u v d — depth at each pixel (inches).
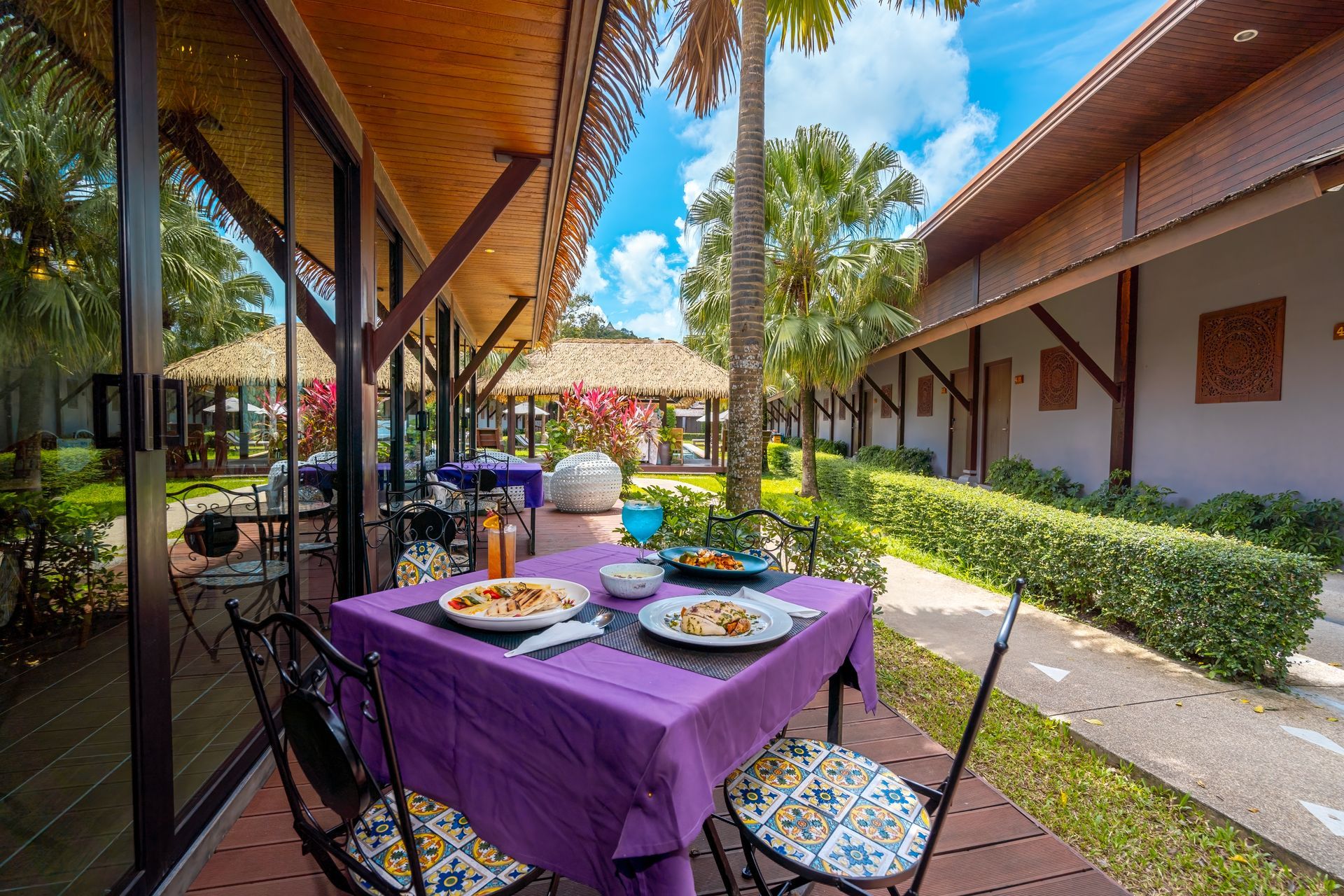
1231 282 234.7
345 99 112.7
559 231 173.6
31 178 45.6
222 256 73.7
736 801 55.9
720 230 358.6
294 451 95.3
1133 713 113.4
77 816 50.0
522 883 46.7
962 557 226.8
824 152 352.5
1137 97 263.6
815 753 63.1
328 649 38.9
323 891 60.9
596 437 414.3
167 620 59.7
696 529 136.9
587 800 43.3
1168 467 261.6
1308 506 202.7
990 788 85.0
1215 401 240.5
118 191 53.4
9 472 44.2
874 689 72.1
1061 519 179.0
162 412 58.9
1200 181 276.1
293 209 91.6
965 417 446.9
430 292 132.6
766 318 366.3
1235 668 126.8
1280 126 241.0
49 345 47.0
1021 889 65.8
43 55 46.3
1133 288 277.1
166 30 61.7
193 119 67.4
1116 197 328.5
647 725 39.9
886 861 49.3
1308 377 207.9
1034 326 358.9
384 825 52.2
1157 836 81.3
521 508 317.7
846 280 339.0
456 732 51.4
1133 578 149.2
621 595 65.3
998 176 337.7
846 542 144.4
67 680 48.9
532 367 676.1
